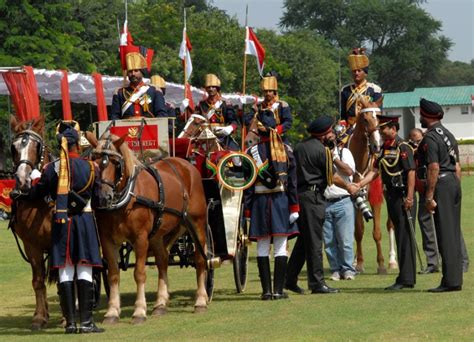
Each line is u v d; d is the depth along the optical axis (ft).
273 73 81.25
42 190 63.05
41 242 65.00
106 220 64.85
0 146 237.04
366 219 78.95
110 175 63.00
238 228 77.87
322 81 442.91
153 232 67.56
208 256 73.51
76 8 290.97
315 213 76.84
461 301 68.90
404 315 63.72
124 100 79.20
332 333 57.77
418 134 93.97
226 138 87.56
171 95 135.13
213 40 326.44
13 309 76.28
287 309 68.85
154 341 57.41
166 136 74.02
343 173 82.12
